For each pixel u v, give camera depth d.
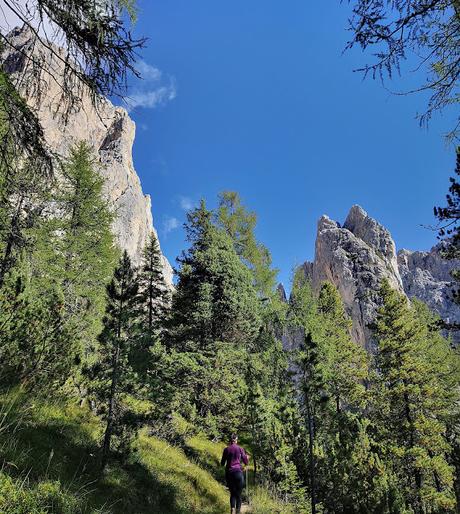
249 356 22.20
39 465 5.06
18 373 7.12
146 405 10.45
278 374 23.22
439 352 33.19
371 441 18.33
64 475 5.44
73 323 9.16
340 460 14.26
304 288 31.03
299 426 16.69
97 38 3.44
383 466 14.64
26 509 3.32
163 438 12.87
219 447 17.23
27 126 3.56
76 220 23.94
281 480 14.52
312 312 30.06
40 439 6.17
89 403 9.49
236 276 22.09
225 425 18.67
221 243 24.30
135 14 3.46
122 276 9.09
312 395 15.95
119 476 7.34
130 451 8.34
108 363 8.38
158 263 31.06
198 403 18.02
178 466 11.12
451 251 11.70
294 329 29.08
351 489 12.97
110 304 8.91
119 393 8.33
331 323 36.84
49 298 8.80
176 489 9.06
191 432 15.59
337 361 31.48
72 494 4.68
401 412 23.94
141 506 6.77
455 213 10.49
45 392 7.82
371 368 34.69
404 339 24.66
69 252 23.69
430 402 23.31
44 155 3.84
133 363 8.54
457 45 3.85
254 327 22.45
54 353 7.82
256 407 16.44
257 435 16.06
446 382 29.42
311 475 13.41
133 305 8.99
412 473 21.34
